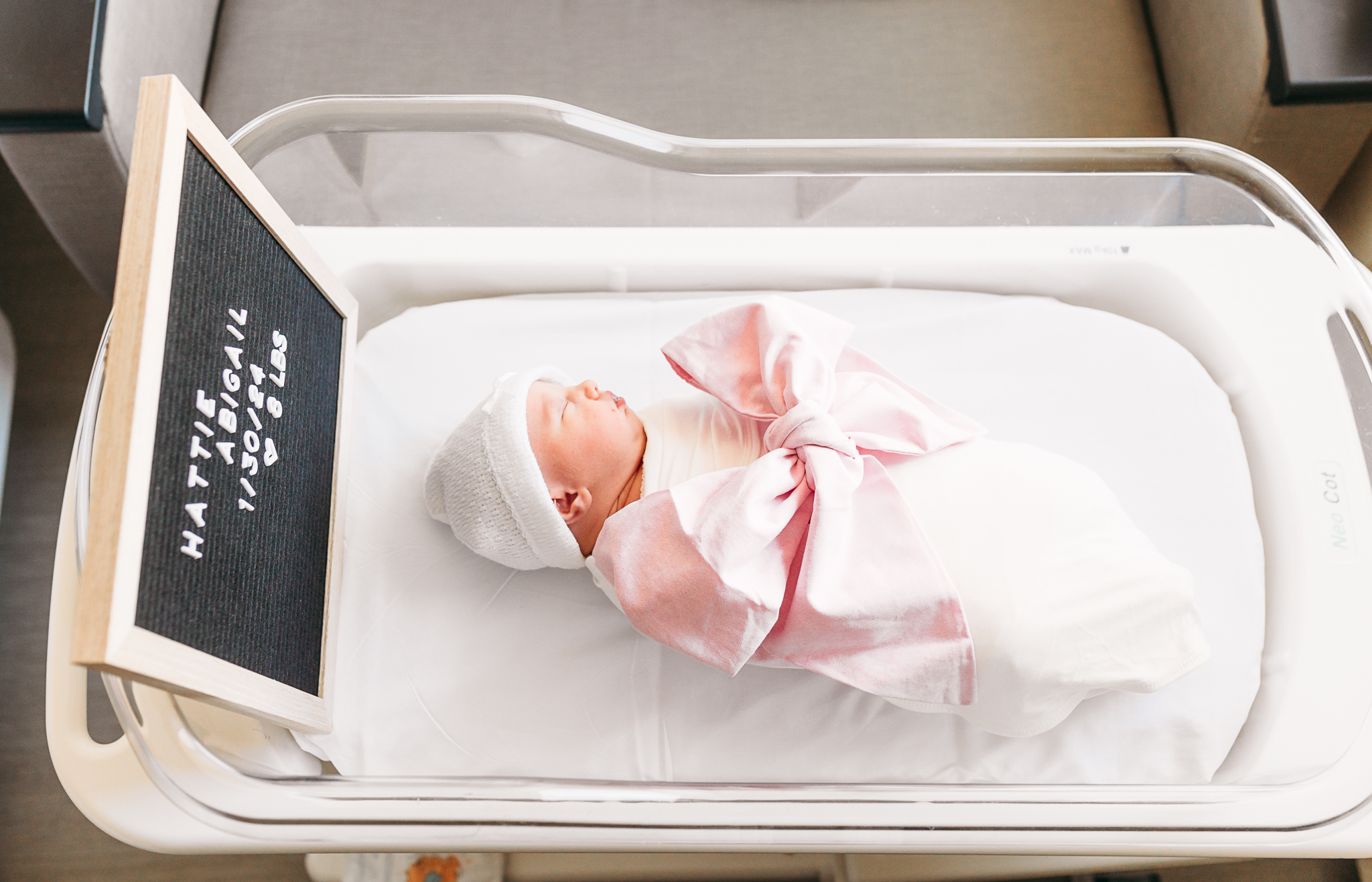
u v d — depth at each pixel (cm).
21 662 160
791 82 172
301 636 100
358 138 126
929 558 103
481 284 138
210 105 164
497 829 97
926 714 112
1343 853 97
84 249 151
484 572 121
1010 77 173
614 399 121
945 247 135
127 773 95
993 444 115
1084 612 102
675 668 116
